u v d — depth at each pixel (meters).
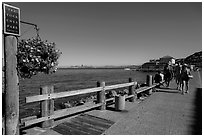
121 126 5.55
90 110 7.35
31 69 4.23
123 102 7.33
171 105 8.33
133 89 9.28
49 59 4.53
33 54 4.22
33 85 41.97
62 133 4.99
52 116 5.41
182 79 11.58
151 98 10.07
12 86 4.12
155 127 5.48
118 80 56.38
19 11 4.18
